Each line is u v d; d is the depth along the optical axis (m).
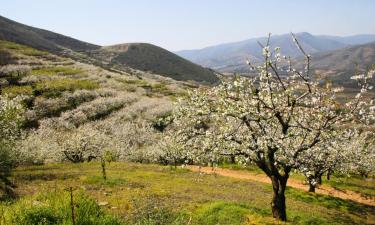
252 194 39.41
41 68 132.50
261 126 23.22
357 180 67.31
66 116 88.06
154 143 70.56
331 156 26.19
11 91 99.00
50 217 13.64
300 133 23.02
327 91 22.30
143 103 101.94
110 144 68.31
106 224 14.23
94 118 90.50
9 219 13.23
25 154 54.38
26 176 38.22
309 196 43.78
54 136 73.06
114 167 51.72
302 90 22.86
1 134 45.69
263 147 23.11
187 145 24.66
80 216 13.70
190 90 24.91
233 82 23.59
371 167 53.84
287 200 39.66
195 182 43.59
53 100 96.56
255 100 22.69
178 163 65.38
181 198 30.75
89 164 55.16
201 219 23.77
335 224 30.05
